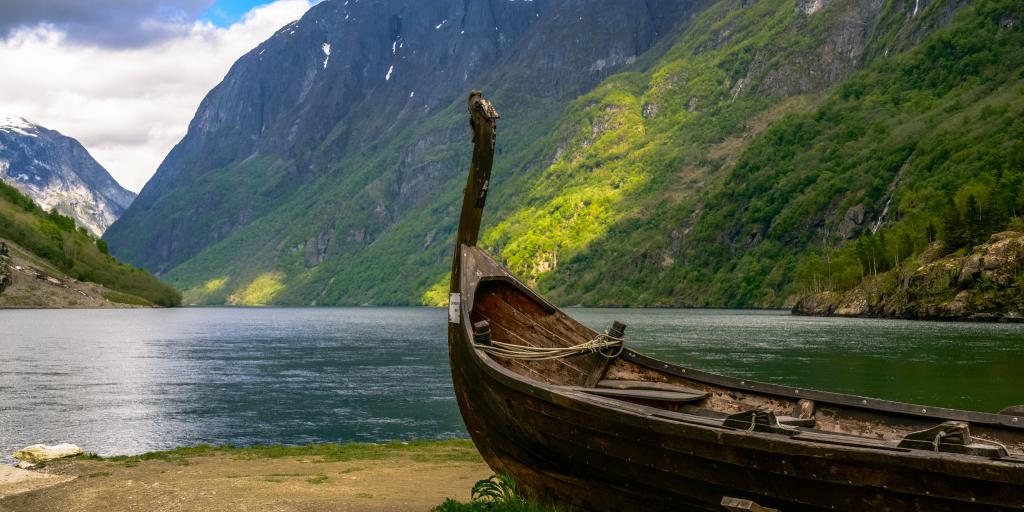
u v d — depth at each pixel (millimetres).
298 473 17703
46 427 31766
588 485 11047
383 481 16641
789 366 53219
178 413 35906
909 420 11367
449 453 21188
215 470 18109
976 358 57875
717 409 13109
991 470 7418
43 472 17688
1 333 108375
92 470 17984
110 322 152875
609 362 14672
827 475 8461
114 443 28531
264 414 35562
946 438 8125
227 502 14250
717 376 13352
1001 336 84562
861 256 167625
